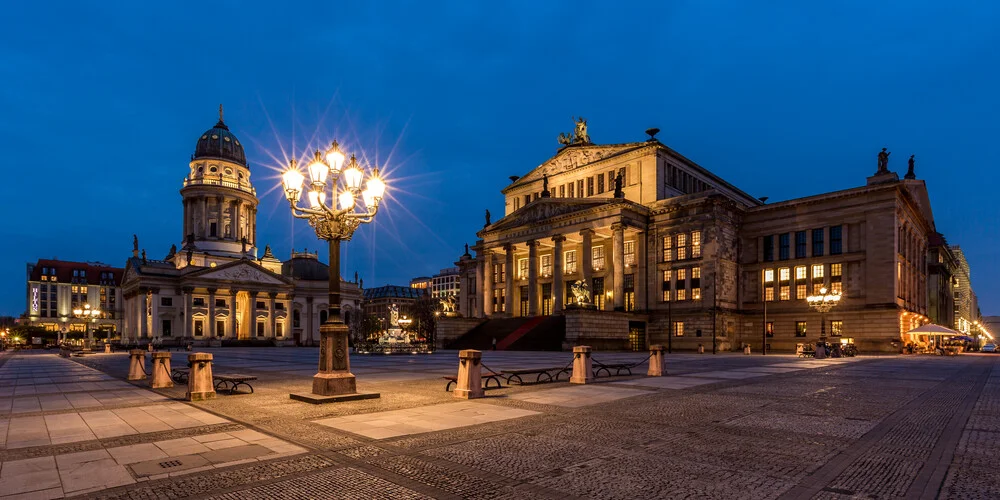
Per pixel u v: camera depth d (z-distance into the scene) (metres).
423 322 130.62
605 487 8.30
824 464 9.60
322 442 11.35
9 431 12.74
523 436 11.98
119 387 23.33
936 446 11.01
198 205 125.81
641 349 71.81
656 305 72.62
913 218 73.06
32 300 164.12
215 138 129.50
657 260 73.38
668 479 8.70
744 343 70.25
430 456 10.17
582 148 85.19
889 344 60.00
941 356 56.00
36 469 9.34
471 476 8.88
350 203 18.50
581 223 75.00
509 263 84.00
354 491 8.13
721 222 68.50
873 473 9.02
